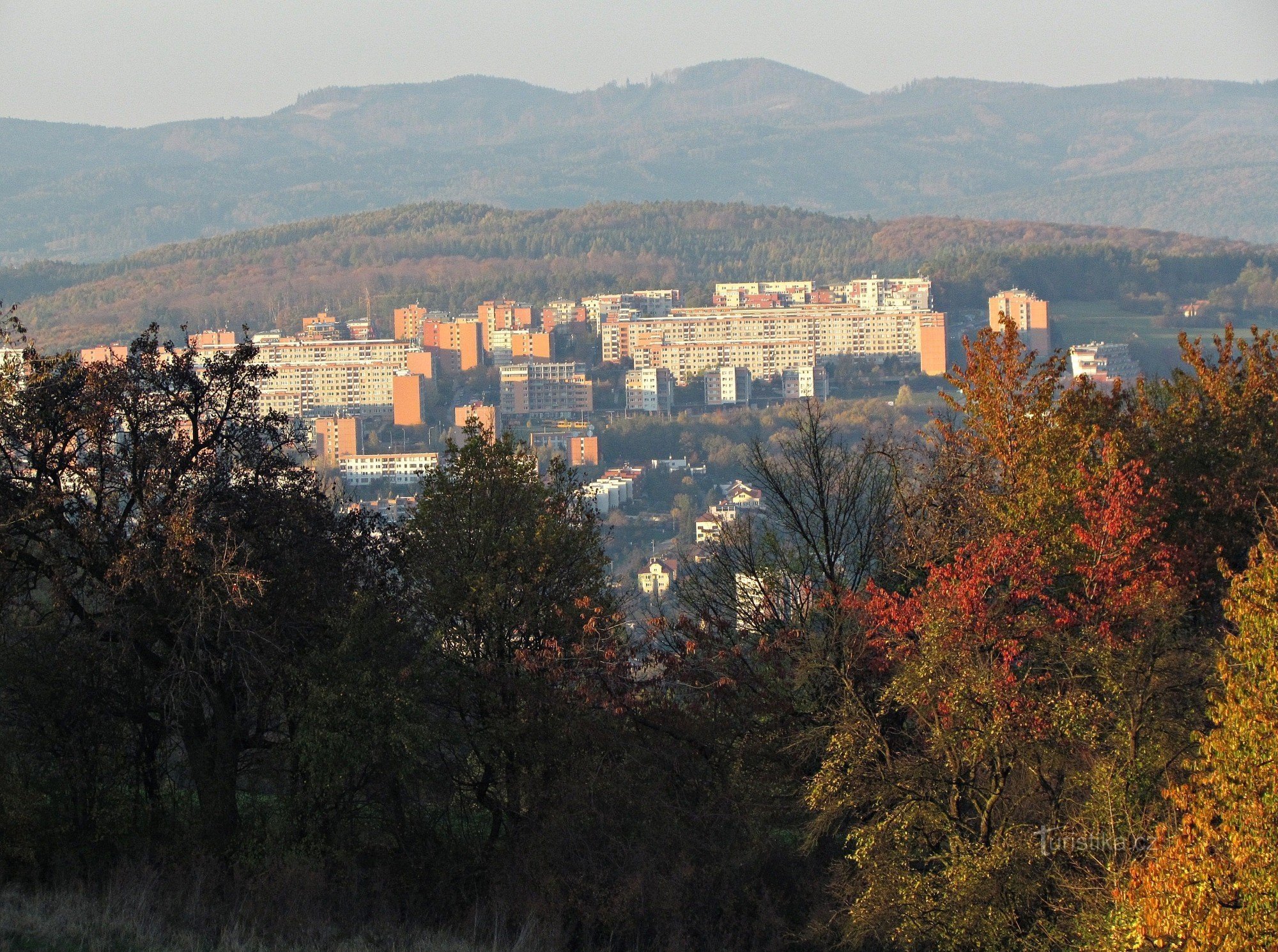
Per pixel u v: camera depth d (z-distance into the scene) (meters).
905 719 117.69
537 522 122.50
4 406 111.25
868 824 106.31
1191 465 131.75
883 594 109.25
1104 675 98.88
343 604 117.12
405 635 119.12
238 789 124.56
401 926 105.94
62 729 114.62
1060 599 115.25
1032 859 97.38
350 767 110.81
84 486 113.50
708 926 111.50
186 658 111.25
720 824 116.69
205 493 114.00
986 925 96.19
